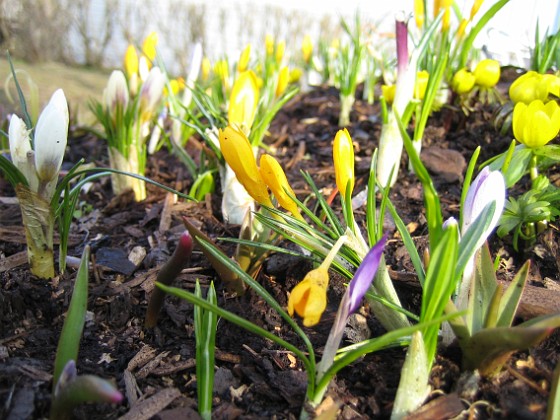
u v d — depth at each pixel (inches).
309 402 6.7
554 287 9.1
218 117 13.5
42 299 9.0
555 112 9.1
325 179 14.7
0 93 28.0
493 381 7.0
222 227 12.0
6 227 12.1
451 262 5.6
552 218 9.9
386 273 7.4
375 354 7.8
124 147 13.4
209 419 6.8
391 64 21.0
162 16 63.2
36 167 8.4
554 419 5.8
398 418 6.5
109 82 12.7
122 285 9.7
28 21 59.0
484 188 6.4
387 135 12.5
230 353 8.1
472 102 15.7
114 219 12.9
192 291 9.4
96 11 62.8
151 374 7.7
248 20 60.3
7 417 6.5
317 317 5.6
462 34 15.0
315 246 7.7
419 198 12.7
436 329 6.3
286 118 21.4
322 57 29.3
